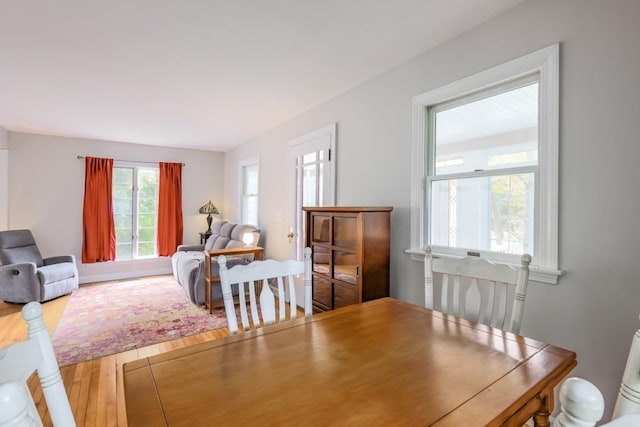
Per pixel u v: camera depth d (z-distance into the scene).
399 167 2.60
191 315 3.71
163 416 0.77
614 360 1.51
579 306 1.62
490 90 2.05
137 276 5.79
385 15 1.96
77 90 3.19
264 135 4.93
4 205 4.86
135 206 5.87
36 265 4.53
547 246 1.73
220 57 2.50
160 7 1.87
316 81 2.97
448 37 2.21
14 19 1.98
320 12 1.93
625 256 1.48
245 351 1.13
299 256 3.98
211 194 6.59
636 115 1.45
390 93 2.69
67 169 5.30
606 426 0.47
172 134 5.12
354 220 2.39
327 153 3.45
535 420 0.97
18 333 3.27
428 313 1.56
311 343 1.20
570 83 1.65
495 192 2.04
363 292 2.32
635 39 1.46
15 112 3.92
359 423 0.74
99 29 2.10
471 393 0.87
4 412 0.43
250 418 0.76
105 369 2.52
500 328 1.54
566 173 1.67
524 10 1.83
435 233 2.39
